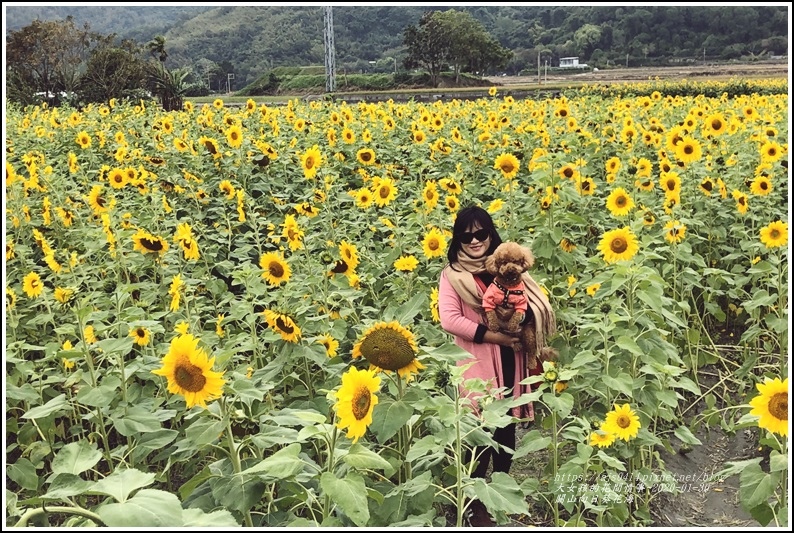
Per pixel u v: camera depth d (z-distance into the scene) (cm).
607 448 373
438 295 412
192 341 268
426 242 487
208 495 300
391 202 680
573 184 655
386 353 299
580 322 430
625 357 410
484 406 302
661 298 401
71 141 1177
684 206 690
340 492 245
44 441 389
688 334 512
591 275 508
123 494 214
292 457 258
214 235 637
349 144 1022
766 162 698
